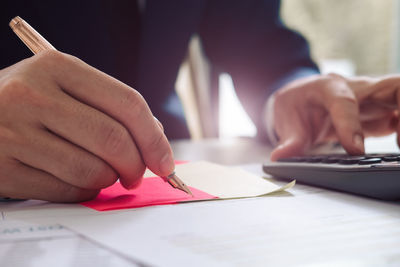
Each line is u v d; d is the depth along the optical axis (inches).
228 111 80.3
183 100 65.7
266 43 46.1
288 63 43.6
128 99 13.5
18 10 40.0
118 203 13.8
